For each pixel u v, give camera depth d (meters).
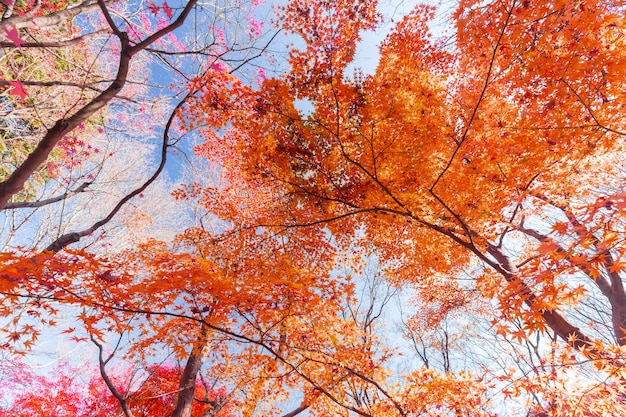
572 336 4.37
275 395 6.98
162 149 5.15
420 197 6.06
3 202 3.19
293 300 4.66
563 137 4.22
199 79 5.43
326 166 7.13
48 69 8.09
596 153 5.11
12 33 2.07
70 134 8.45
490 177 5.26
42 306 3.34
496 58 4.52
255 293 4.41
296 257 8.66
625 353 3.52
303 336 5.53
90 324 3.44
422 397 5.30
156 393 7.85
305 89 6.21
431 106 5.62
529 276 3.09
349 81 6.11
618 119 3.84
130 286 3.80
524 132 4.65
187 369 6.86
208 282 4.16
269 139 6.84
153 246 5.77
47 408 7.84
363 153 6.32
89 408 8.30
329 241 8.68
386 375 5.89
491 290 4.71
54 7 7.36
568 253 2.64
